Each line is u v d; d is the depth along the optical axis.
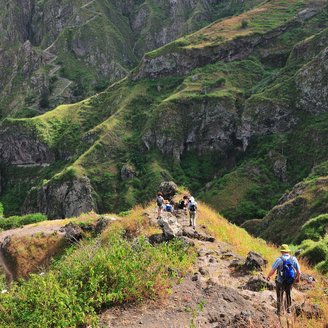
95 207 103.69
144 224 20.92
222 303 11.10
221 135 113.00
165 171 107.94
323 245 23.86
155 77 138.50
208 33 143.38
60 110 145.00
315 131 92.69
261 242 28.17
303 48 112.31
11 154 142.00
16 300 11.69
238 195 88.06
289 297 10.66
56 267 15.89
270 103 103.06
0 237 42.97
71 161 123.81
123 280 11.47
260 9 149.62
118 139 119.56
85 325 10.45
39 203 112.50
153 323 10.24
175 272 12.48
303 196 55.44
